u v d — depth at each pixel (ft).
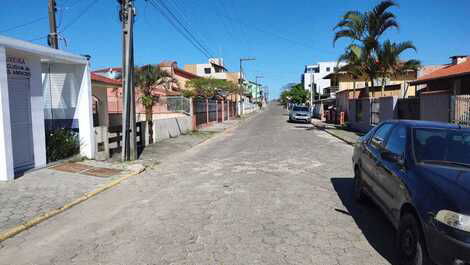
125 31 38.01
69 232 17.66
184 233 16.94
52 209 20.89
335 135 67.21
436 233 11.14
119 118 87.66
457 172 13.21
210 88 151.12
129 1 37.96
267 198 22.85
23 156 29.63
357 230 17.10
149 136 54.19
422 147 15.06
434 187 12.20
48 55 30.42
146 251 15.03
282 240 15.89
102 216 20.08
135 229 17.72
